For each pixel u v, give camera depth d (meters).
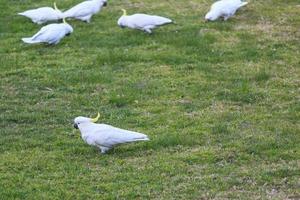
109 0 21.69
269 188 11.05
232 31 18.97
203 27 19.20
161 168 11.70
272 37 18.62
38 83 15.73
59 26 17.98
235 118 13.80
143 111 14.21
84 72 16.28
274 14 20.33
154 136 12.95
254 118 13.79
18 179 11.38
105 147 12.22
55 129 13.46
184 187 11.07
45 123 13.75
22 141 12.91
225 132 13.15
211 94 15.03
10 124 13.71
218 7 19.58
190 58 17.12
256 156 12.14
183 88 15.38
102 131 12.19
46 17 19.39
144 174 11.52
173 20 19.78
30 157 12.22
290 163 11.89
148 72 16.31
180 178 11.36
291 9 20.75
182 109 14.29
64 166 11.86
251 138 12.85
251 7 20.91
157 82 15.70
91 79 15.84
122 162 11.97
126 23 18.56
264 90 15.25
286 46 18.02
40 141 12.91
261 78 15.86
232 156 12.14
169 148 12.52
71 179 11.38
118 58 17.05
